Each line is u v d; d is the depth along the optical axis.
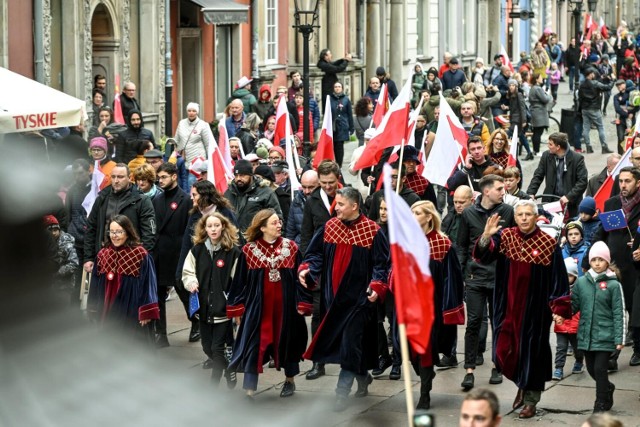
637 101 36.31
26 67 25.25
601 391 12.86
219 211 14.77
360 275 13.08
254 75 36.66
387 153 18.83
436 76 37.53
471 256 14.34
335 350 13.15
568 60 55.97
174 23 32.97
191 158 23.38
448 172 18.81
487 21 59.19
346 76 42.12
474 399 7.44
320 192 15.19
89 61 27.39
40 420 9.27
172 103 32.97
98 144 17.86
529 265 12.57
